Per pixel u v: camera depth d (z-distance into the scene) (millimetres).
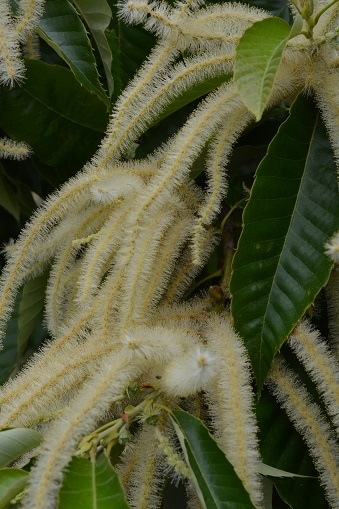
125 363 734
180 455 770
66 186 798
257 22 756
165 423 756
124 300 764
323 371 757
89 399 718
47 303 815
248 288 775
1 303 798
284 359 790
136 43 877
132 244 762
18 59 811
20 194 954
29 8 815
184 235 794
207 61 783
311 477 777
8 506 728
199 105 800
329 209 779
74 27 840
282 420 792
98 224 813
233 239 841
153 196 765
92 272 772
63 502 700
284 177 784
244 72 741
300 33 775
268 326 771
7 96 868
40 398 744
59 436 706
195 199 809
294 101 793
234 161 858
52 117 878
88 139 889
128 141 790
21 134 881
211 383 743
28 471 743
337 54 785
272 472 765
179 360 734
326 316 823
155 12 775
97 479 713
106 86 879
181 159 769
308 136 792
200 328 783
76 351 763
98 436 737
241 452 720
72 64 837
